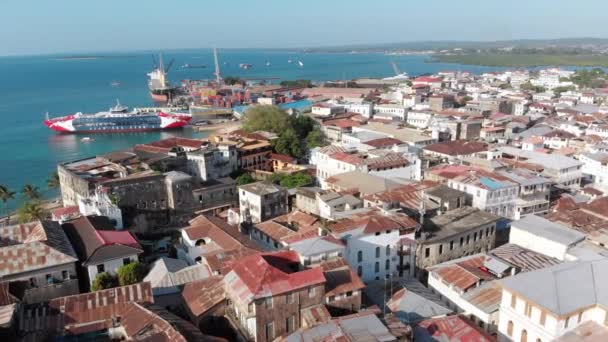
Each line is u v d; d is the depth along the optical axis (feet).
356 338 160.45
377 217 270.46
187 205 375.04
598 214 320.29
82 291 233.96
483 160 426.92
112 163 436.35
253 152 534.37
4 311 170.50
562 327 179.01
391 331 171.53
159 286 217.36
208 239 279.08
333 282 198.90
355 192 359.46
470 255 285.84
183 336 158.92
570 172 431.84
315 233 261.65
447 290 232.94
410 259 271.90
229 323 192.95
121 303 190.08
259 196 346.95
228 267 213.46
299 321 186.70
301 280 185.88
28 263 215.31
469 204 356.79
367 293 236.02
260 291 177.68
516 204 360.07
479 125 636.89
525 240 275.80
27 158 650.84
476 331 189.47
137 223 355.97
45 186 522.88
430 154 499.92
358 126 638.94
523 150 477.36
